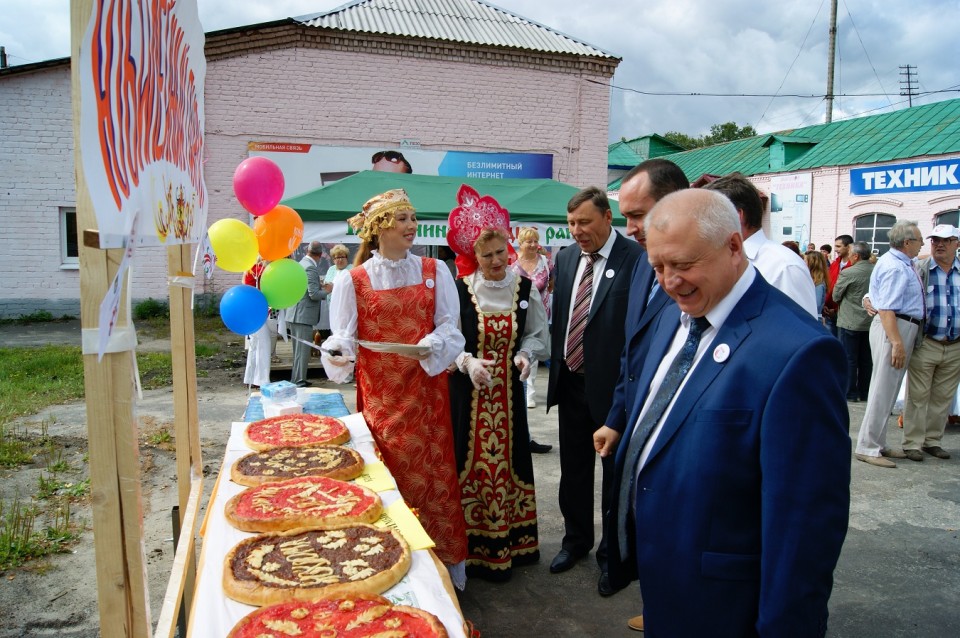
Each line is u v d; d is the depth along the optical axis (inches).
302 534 71.1
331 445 99.7
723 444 61.5
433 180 319.0
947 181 569.3
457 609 60.2
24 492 170.9
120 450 53.1
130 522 53.6
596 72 533.3
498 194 320.5
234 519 73.4
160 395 273.3
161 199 58.7
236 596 59.5
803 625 56.0
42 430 221.9
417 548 71.2
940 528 158.7
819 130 750.5
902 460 209.2
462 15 553.0
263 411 125.7
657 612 66.0
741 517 62.1
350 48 486.9
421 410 112.0
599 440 98.0
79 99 37.5
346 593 59.6
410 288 111.6
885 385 201.3
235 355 372.8
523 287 132.0
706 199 62.6
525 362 127.7
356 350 113.0
